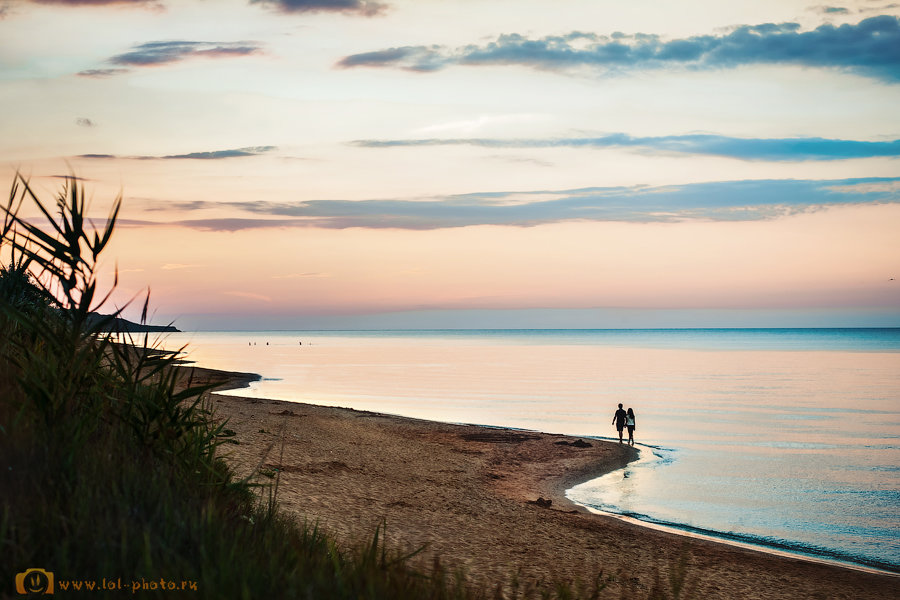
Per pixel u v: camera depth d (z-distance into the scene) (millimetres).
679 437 38312
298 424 27484
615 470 27141
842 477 27391
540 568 11422
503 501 18625
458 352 192625
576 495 21984
